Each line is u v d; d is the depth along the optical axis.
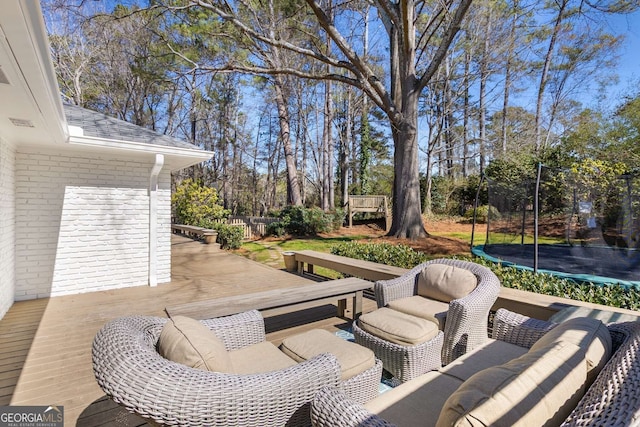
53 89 2.33
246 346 2.21
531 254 7.46
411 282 3.22
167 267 5.43
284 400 1.42
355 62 8.53
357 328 2.71
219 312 2.69
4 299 3.82
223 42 8.85
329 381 1.57
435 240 9.49
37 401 2.20
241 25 7.56
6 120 2.99
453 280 2.90
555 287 3.45
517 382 1.01
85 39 12.69
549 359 1.17
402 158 9.70
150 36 9.25
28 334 3.32
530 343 2.11
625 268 6.00
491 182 8.84
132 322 1.68
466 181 17.50
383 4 8.80
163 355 1.50
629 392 0.88
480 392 0.97
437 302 2.93
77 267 4.76
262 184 24.39
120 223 5.04
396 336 2.42
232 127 19.94
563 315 2.49
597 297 3.18
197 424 1.21
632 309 2.93
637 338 1.32
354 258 5.77
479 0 9.98
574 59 15.26
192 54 8.64
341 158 19.36
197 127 19.98
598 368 1.29
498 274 4.03
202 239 8.79
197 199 11.70
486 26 11.81
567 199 9.09
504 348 2.09
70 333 3.35
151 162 5.24
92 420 2.01
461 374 1.76
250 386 1.34
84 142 4.23
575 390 1.12
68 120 4.76
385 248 5.91
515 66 13.11
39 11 1.37
